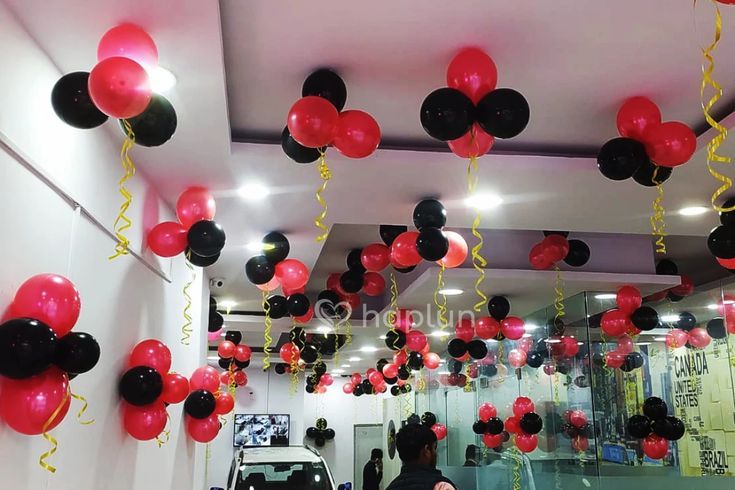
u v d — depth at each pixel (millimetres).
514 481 6527
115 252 2531
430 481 2691
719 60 2383
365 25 2131
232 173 3111
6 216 1604
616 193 3475
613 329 4688
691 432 5047
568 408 5551
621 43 2258
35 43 1850
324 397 15570
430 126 2125
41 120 1855
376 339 8469
